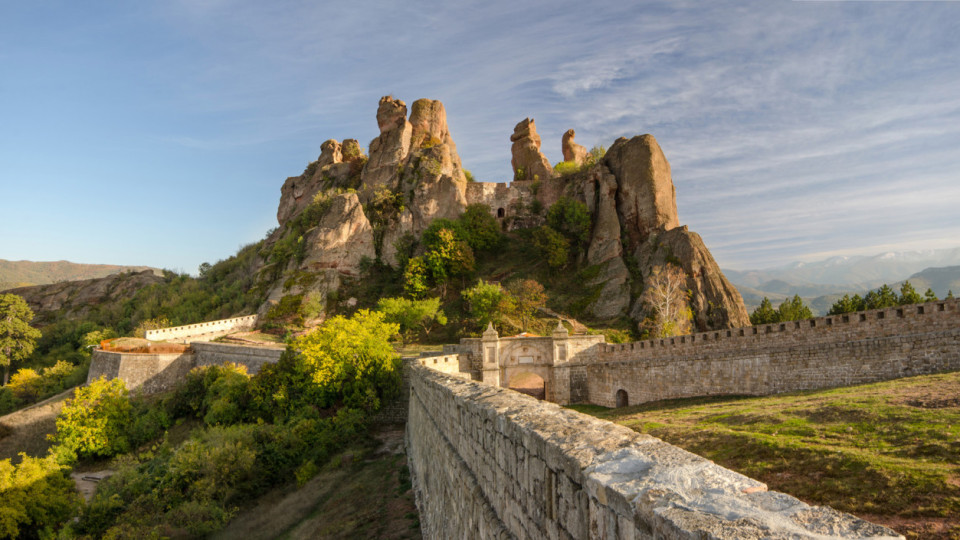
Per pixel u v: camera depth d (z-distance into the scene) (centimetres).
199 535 2633
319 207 9706
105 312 10456
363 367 4122
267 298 8400
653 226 7894
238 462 3139
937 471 1061
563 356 4584
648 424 2191
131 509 2844
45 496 3094
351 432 3675
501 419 750
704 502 351
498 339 4625
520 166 11481
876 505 1005
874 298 6091
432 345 6341
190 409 4919
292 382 4350
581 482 469
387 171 10150
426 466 1773
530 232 9869
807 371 2827
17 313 8650
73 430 4306
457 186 9644
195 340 7038
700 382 3462
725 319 6412
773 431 1598
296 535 2277
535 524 596
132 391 5850
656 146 8394
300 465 3353
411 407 2828
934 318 2417
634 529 373
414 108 11019
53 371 7438
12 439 5084
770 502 346
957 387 1705
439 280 8056
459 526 1014
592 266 7781
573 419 659
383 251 9150
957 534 847
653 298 6444
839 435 1430
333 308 8075
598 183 8719
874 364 2552
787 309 6625
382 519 2092
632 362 4069
